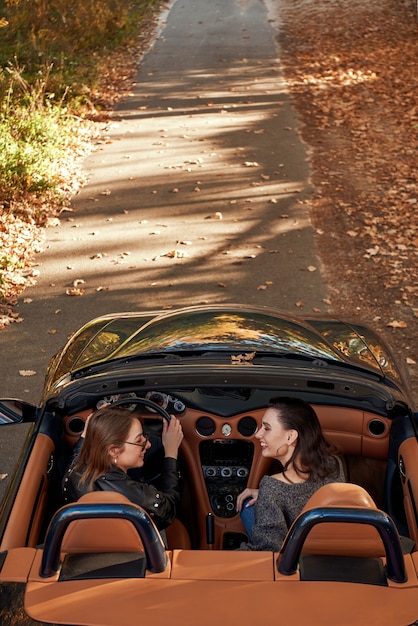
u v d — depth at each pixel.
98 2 23.59
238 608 2.49
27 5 20.45
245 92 18.14
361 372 4.19
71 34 21.61
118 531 2.67
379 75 19.62
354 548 2.66
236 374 3.86
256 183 12.39
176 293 8.67
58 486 4.05
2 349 7.52
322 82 19.02
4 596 2.58
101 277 9.14
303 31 24.84
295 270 9.26
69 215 11.20
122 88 18.61
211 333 4.39
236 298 8.55
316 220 10.89
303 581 2.60
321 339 4.52
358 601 2.51
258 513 3.37
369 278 9.02
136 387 4.05
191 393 4.36
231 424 4.32
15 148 12.01
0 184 11.30
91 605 2.52
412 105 17.03
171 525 4.03
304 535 2.54
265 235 10.36
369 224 10.72
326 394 4.04
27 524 3.37
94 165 13.36
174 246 10.02
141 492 3.43
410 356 7.21
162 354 4.12
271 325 4.57
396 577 2.59
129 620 2.45
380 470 4.32
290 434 3.42
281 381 3.99
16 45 17.86
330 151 14.13
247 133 15.12
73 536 2.68
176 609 2.49
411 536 3.50
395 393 4.09
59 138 13.64
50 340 7.68
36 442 3.96
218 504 4.33
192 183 12.41
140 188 12.21
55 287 8.91
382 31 24.67
